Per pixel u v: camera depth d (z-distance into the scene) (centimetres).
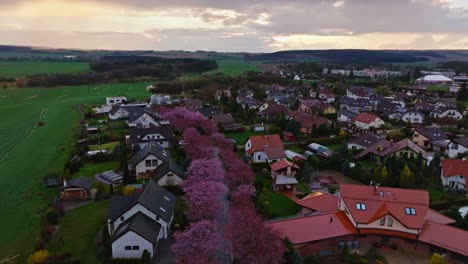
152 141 8412
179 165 7438
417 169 7131
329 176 7481
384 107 14550
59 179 6962
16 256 4547
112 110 12812
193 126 10412
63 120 12656
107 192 6297
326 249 4678
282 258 4078
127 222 4719
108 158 8200
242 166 6706
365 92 19038
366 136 9406
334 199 5722
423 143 9625
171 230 5106
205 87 19288
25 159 8388
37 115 13488
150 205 4891
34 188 6712
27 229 5203
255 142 8362
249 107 14425
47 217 5272
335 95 18800
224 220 5266
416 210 4894
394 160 7381
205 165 6462
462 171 6712
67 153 8750
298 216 5275
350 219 4978
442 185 6981
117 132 10744
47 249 4609
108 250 4462
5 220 5475
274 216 5578
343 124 12188
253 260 3922
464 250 4453
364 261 4359
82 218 5466
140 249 4428
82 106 15425
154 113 12975
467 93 17962
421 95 19400
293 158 7862
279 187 6712
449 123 12238
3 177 7256
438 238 4662
